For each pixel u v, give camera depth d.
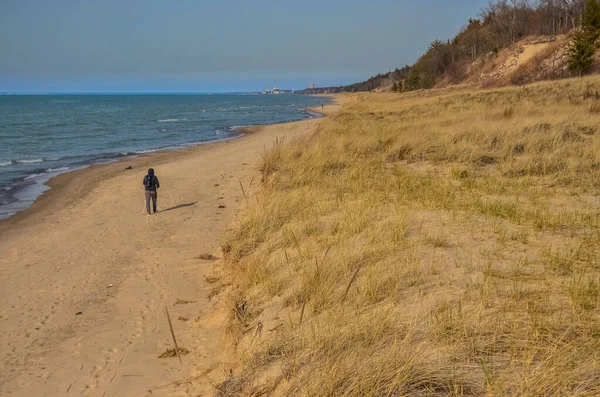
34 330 6.77
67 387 5.25
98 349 6.07
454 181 10.20
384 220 7.25
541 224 6.48
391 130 16.62
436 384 3.17
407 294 4.74
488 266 5.00
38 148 32.19
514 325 3.62
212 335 6.09
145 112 89.31
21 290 8.30
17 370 5.69
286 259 6.70
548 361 3.07
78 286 8.39
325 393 3.30
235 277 7.44
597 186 8.67
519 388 2.87
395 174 11.14
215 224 12.09
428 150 13.27
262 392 3.87
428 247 6.04
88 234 11.82
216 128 48.78
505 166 10.78
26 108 107.44
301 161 13.70
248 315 5.71
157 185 13.54
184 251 10.04
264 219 9.12
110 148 31.98
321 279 5.39
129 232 11.79
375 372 3.30
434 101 33.97
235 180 17.59
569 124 13.74
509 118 16.53
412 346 3.62
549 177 9.63
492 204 7.71
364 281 5.10
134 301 7.58
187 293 7.77
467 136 13.74
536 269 4.95
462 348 3.47
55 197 16.77
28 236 11.97
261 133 39.72
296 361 3.95
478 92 35.31
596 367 2.98
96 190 17.56
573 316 3.69
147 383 5.14
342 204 8.89
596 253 5.26
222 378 4.67
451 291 4.61
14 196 17.11
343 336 3.95
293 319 4.89
